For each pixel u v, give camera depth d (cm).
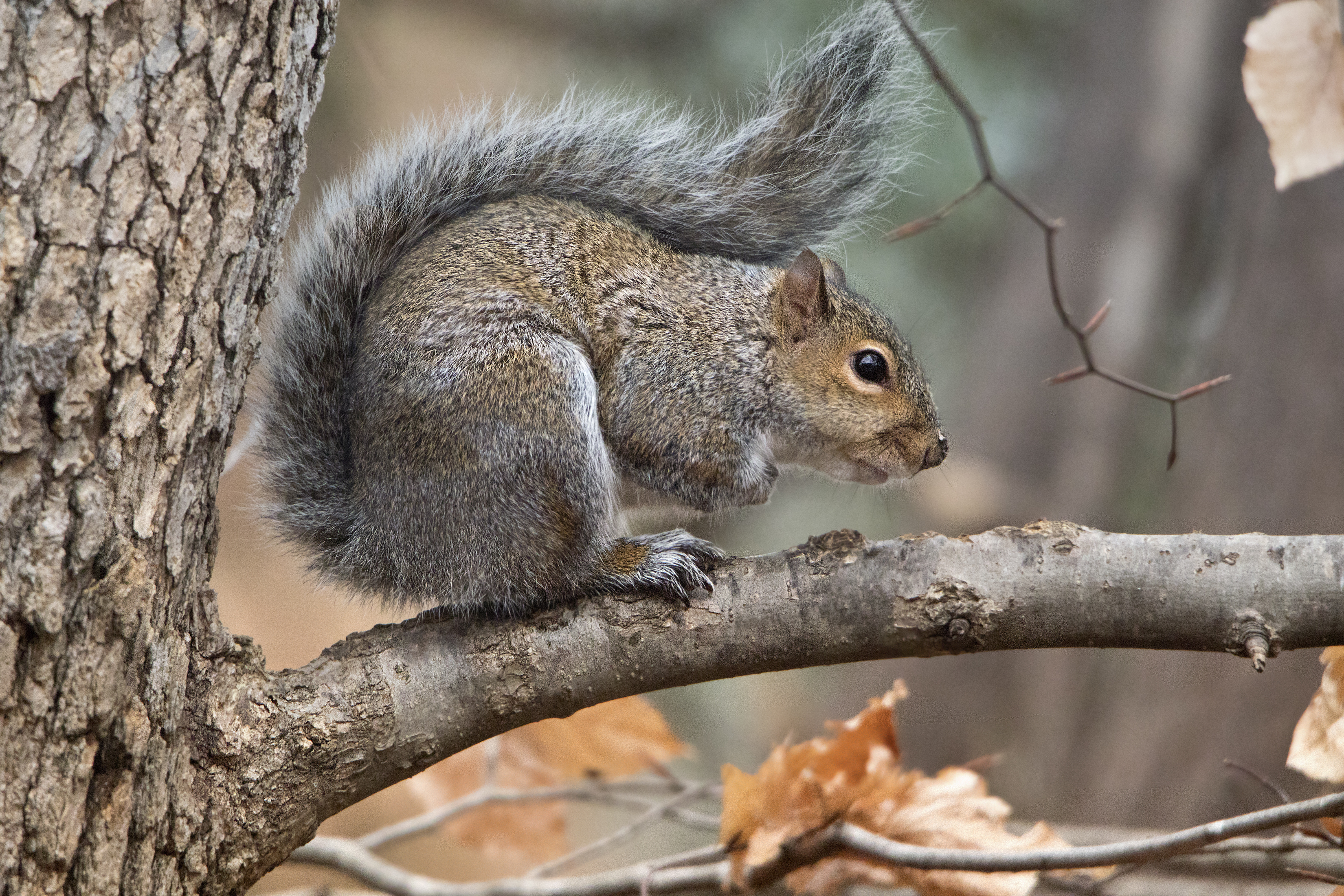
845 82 454
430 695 440
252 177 437
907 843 444
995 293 573
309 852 454
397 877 453
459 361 445
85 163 435
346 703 439
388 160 450
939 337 581
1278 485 485
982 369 562
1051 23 600
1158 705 487
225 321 437
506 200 450
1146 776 485
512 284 447
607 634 441
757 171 453
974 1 581
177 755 437
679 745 455
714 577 441
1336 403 484
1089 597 439
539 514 445
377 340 446
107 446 435
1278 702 482
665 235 454
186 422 436
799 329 452
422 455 445
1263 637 439
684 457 450
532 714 441
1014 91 592
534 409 445
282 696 439
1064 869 441
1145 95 577
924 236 586
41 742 435
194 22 436
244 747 438
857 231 457
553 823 456
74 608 435
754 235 455
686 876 449
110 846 436
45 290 434
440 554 445
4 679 434
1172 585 439
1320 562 439
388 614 447
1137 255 556
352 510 446
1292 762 440
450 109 454
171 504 436
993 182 441
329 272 448
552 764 456
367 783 440
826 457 454
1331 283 486
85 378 435
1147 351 547
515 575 444
